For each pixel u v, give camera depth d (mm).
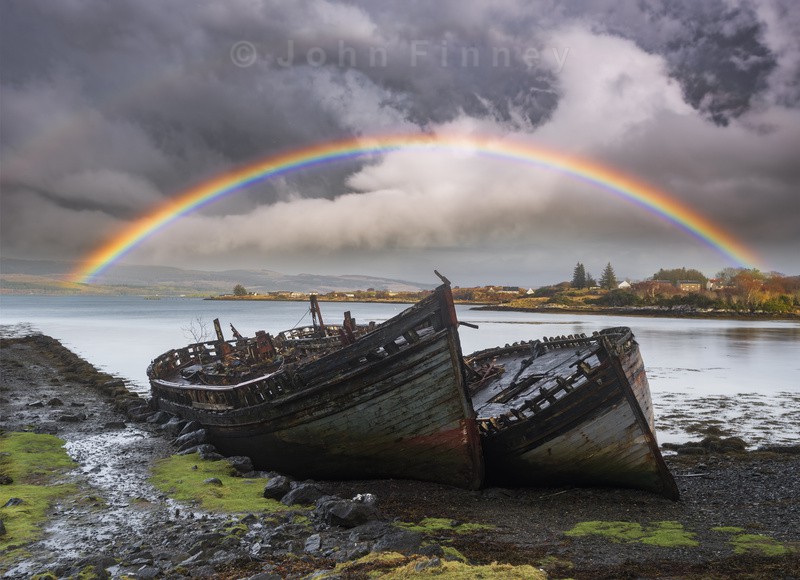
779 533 13312
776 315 169000
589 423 16609
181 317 165000
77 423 25797
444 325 16609
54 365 52562
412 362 16750
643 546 12305
